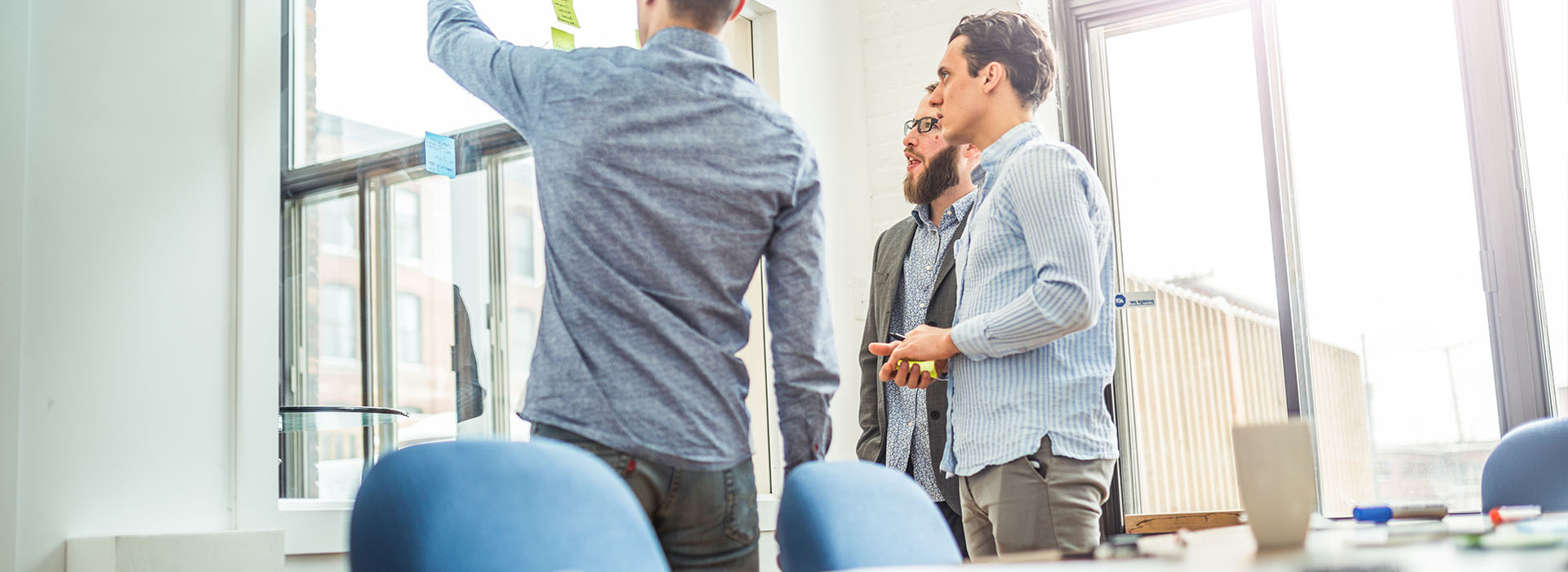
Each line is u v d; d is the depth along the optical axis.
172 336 1.75
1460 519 1.06
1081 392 1.63
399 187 2.15
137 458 1.69
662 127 1.30
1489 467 1.64
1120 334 3.23
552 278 1.31
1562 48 2.85
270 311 1.89
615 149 1.28
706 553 1.30
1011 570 0.71
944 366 1.81
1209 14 3.23
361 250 2.07
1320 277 3.05
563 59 1.34
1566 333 2.80
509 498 0.94
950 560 1.27
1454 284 2.92
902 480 1.30
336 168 2.04
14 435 1.55
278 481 1.87
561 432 1.26
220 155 1.86
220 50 1.87
